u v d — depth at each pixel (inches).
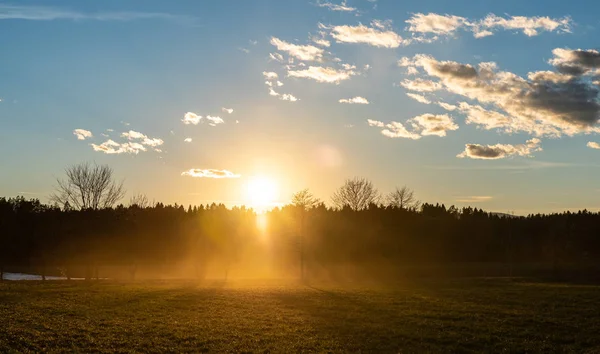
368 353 1064.8
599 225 4488.2
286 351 1057.5
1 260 3026.6
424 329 1295.5
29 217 3476.9
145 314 1433.3
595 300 1812.3
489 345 1155.3
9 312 1365.7
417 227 4613.7
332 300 1819.6
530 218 5300.2
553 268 3501.5
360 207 5032.0
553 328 1325.0
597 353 1094.4
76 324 1236.5
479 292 2106.3
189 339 1134.4
